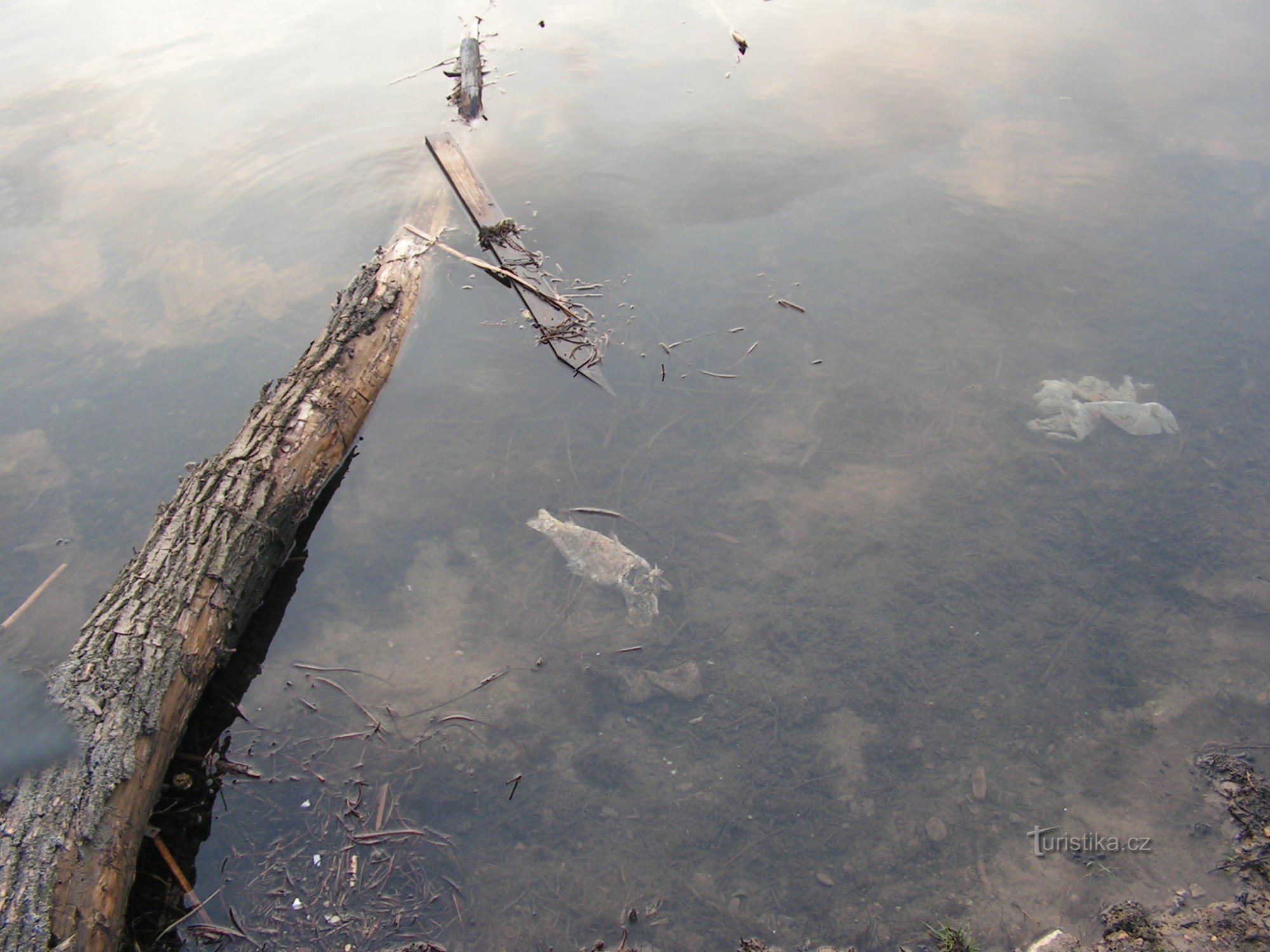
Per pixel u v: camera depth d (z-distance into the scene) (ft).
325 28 35.70
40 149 27.17
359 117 28.71
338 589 14.82
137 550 15.10
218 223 23.75
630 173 25.80
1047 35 33.63
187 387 18.58
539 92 30.12
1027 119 27.89
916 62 31.81
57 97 30.42
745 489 16.14
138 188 25.20
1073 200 23.70
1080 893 10.59
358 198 24.61
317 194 24.84
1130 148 25.98
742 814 11.72
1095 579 14.34
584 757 12.42
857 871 11.05
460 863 11.05
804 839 11.43
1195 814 11.25
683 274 21.68
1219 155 25.27
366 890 10.65
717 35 34.60
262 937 10.15
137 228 23.57
